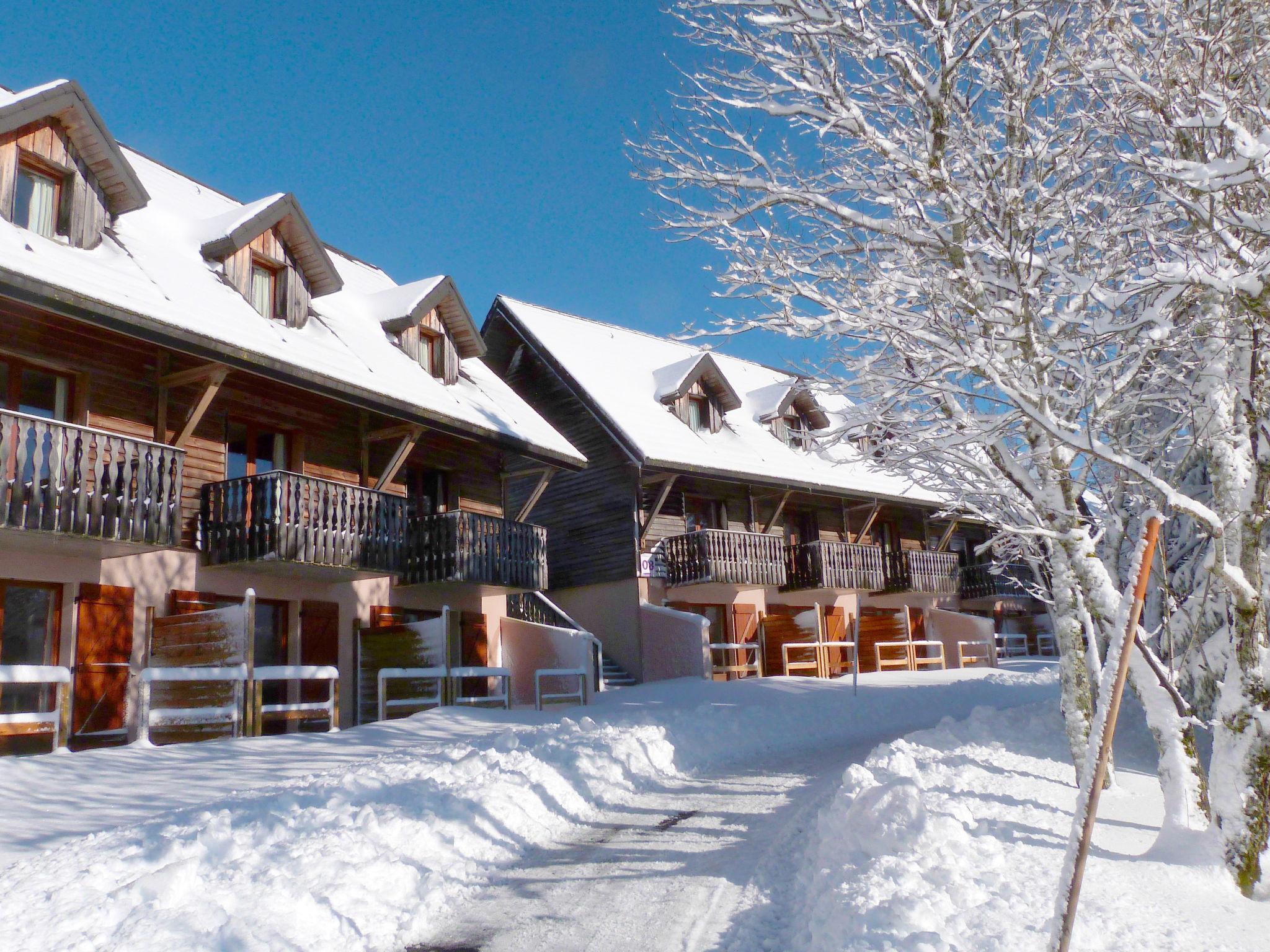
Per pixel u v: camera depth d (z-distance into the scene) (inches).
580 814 347.6
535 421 862.5
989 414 301.3
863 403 377.7
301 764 421.7
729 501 1086.4
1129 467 248.2
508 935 221.3
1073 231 332.2
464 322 823.7
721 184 359.9
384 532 668.1
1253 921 194.2
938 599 1315.2
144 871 240.8
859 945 170.9
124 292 507.8
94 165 552.4
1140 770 402.6
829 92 329.4
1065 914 157.9
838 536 1213.1
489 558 749.3
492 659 829.8
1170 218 316.2
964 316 325.7
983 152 331.9
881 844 234.1
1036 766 384.2
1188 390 314.2
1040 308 316.5
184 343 522.6
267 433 667.4
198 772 395.2
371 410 682.8
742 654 1034.1
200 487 600.1
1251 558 246.4
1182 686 417.1
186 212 681.0
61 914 209.2
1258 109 269.0
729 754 497.0
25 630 506.3
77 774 378.0
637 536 965.2
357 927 219.8
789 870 257.9
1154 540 179.9
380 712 585.6
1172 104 295.3
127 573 552.1
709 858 278.4
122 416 551.5
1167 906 198.2
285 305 662.5
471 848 287.1
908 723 648.4
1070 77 333.1
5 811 314.0
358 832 279.1
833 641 1102.4
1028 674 967.0
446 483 819.4
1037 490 308.7
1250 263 249.0
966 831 255.3
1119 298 268.2
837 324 339.3
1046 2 319.3
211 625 516.4
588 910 236.1
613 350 1149.1
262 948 199.0
